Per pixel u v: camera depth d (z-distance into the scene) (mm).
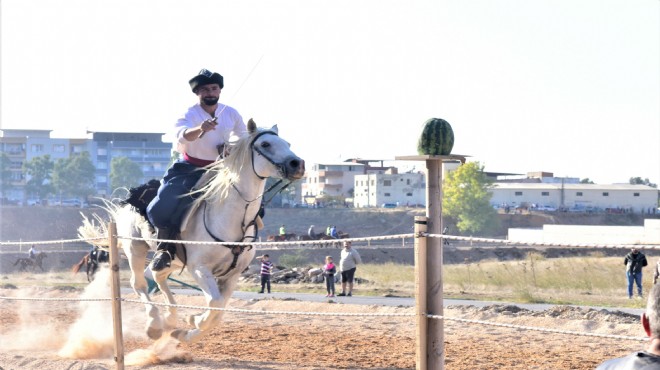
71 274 44219
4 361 10609
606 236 67125
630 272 25125
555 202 140625
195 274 9555
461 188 98375
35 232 94250
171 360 10602
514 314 16688
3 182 133875
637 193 139000
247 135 9516
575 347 12219
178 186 9828
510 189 142625
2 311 18141
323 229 108000
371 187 147750
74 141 152500
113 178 137625
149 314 10273
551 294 26984
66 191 129750
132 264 10727
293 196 141625
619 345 12391
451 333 14047
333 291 26312
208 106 10234
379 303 22234
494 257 64312
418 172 147750
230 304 20438
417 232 5859
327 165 165875
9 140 149625
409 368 10188
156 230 10047
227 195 9414
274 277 35656
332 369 9961
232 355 11383
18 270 49688
